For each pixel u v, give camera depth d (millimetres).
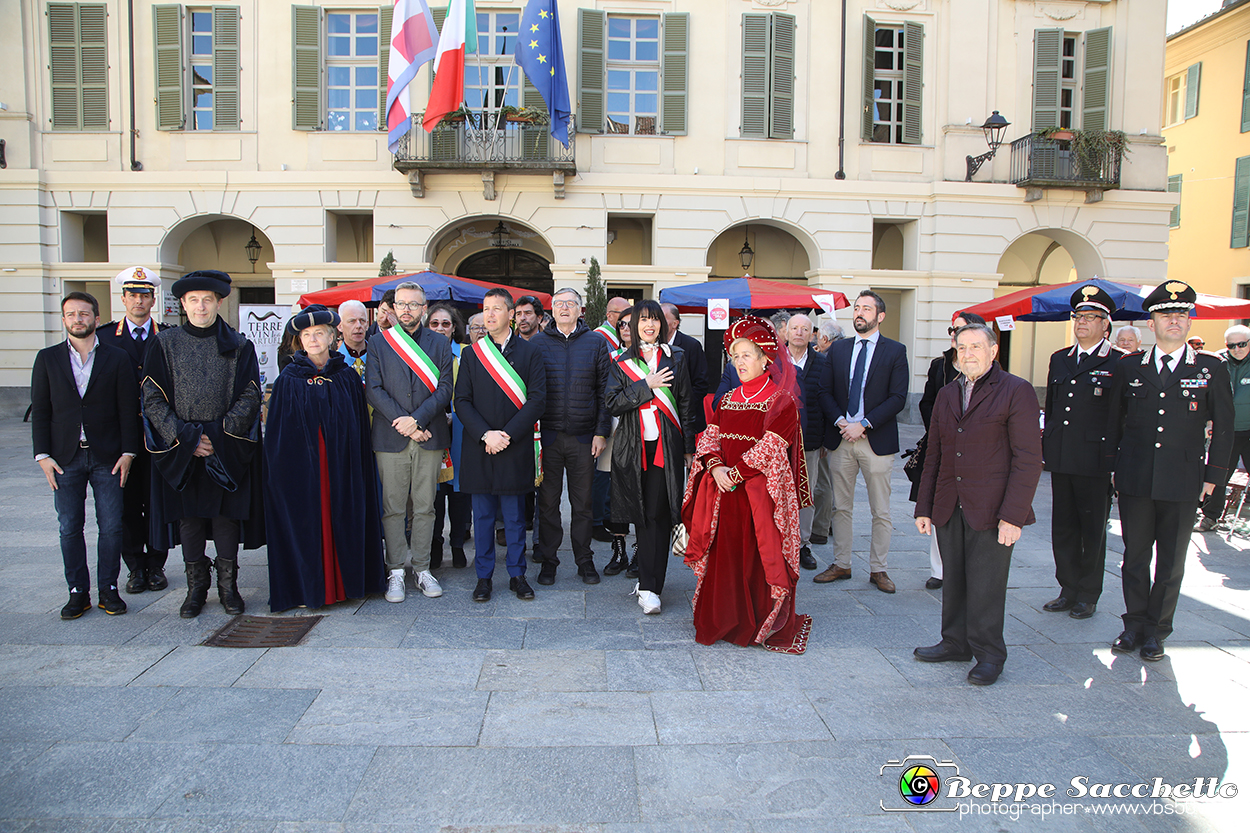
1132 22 14930
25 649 3791
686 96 14328
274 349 7410
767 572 3855
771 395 3986
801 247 16438
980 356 3543
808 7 14523
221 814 2480
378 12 14156
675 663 3732
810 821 2494
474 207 14141
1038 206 14797
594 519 6199
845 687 3494
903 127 14852
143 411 4059
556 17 13172
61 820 2439
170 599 4590
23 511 6941
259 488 4371
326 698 3293
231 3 14070
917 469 5305
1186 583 5242
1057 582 5141
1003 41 14812
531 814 2506
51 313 14211
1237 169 18719
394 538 4680
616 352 5324
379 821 2459
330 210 14234
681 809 2545
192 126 14320
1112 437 4156
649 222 15773
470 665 3662
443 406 4582
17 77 14094
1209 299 8703
